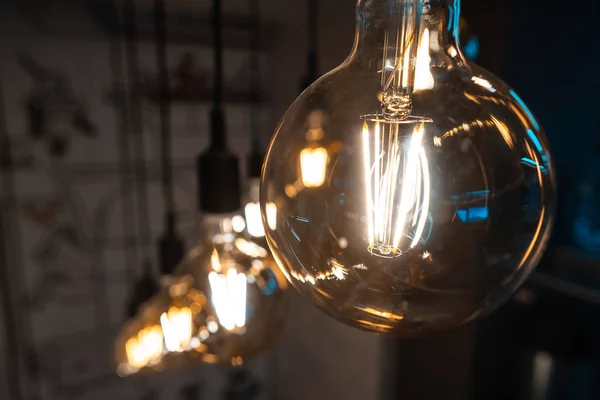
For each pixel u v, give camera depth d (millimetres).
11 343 1349
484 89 241
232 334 406
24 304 1354
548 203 248
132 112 1419
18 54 1249
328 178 238
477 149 231
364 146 234
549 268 790
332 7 1114
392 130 231
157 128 1465
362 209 235
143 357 633
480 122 233
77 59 1321
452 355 966
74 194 1379
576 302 738
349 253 238
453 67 242
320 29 1174
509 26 741
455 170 230
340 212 237
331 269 243
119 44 1363
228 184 398
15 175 1295
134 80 1402
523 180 237
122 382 1538
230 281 404
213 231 432
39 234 1351
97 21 1325
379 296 242
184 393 1665
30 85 1276
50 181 1342
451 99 234
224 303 403
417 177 230
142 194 1476
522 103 252
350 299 248
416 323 250
